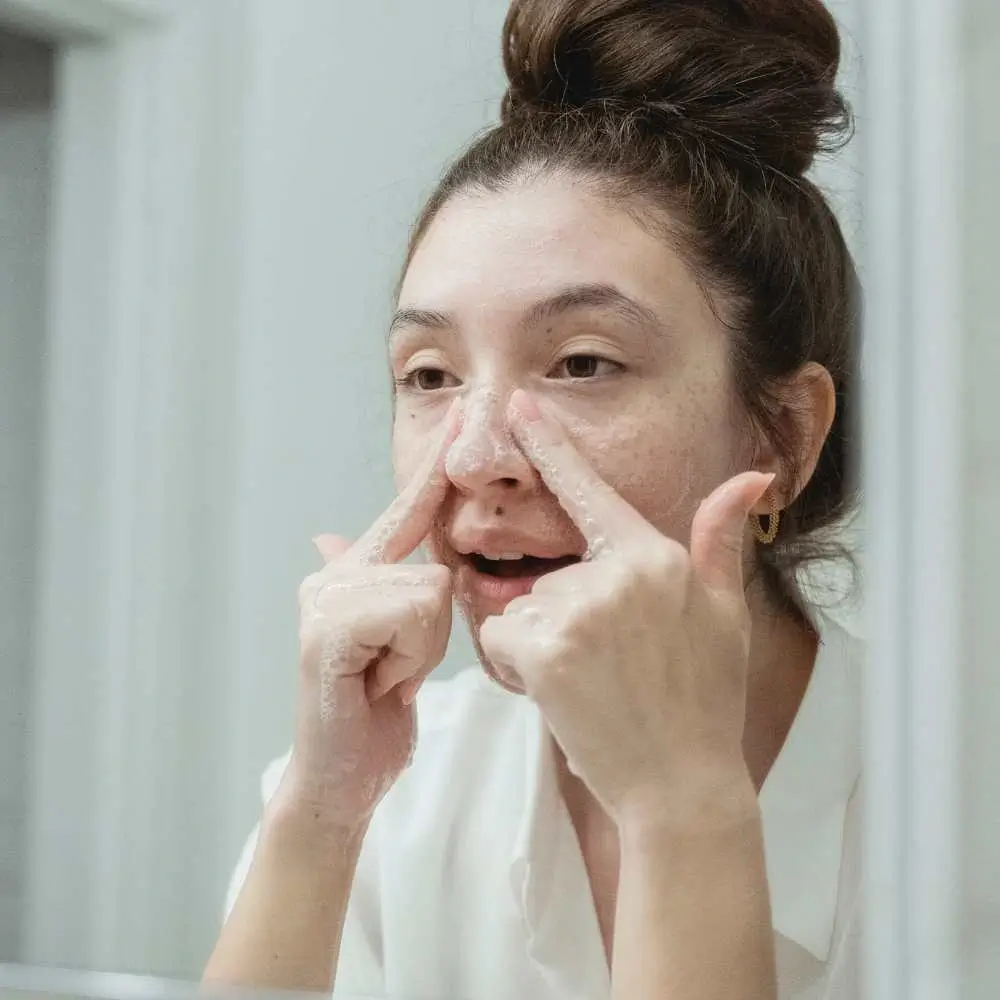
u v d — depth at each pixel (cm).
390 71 117
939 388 40
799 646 87
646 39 83
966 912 39
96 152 120
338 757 74
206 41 119
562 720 63
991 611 39
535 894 84
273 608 123
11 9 114
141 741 124
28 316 122
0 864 124
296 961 74
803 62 85
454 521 73
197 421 124
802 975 79
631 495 73
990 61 39
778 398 81
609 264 73
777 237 80
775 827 81
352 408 121
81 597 124
